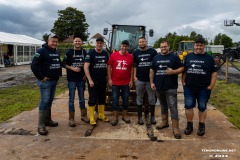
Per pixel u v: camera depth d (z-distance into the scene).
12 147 4.62
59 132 5.44
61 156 4.27
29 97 9.65
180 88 11.57
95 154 4.34
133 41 9.82
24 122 6.12
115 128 5.71
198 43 5.04
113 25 9.99
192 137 5.14
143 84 5.84
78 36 5.78
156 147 4.62
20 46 28.20
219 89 11.48
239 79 15.53
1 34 27.59
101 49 5.84
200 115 5.25
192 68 5.11
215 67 5.11
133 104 7.28
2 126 5.83
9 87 12.68
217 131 5.50
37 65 5.18
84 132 5.45
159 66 5.27
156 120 6.34
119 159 4.16
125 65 5.90
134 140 4.95
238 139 5.02
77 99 9.04
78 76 5.89
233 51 29.91
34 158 4.19
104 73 5.91
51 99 5.64
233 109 7.69
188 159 4.16
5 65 26.03
